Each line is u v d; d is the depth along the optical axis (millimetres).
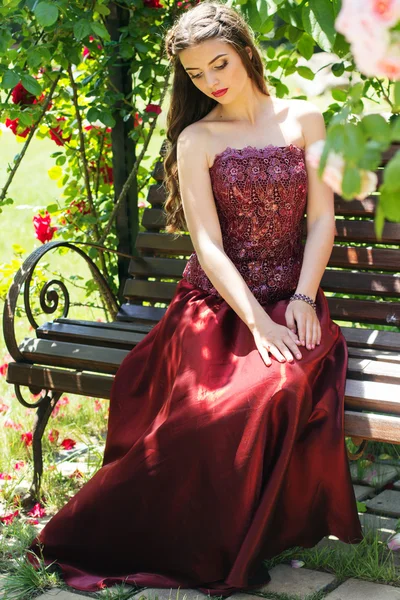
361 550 2439
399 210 1116
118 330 2990
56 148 11961
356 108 1204
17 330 4926
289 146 2600
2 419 3533
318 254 2586
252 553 2158
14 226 7535
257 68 2654
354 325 4145
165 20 3738
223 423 2244
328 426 2270
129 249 3922
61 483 3031
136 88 3693
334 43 2789
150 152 8250
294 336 2365
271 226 2611
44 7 3133
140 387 2654
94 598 2266
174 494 2295
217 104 2795
